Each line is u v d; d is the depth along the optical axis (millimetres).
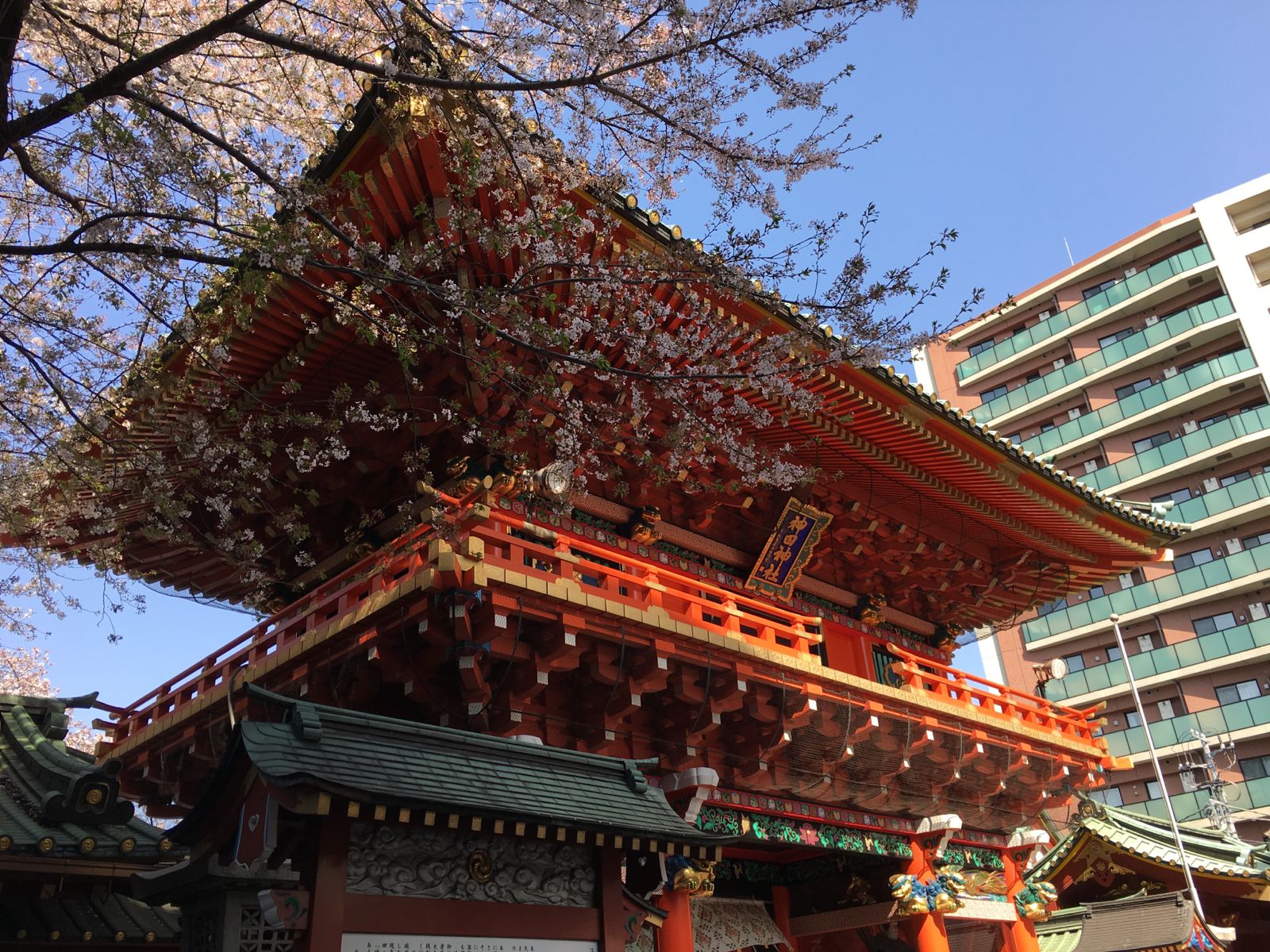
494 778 8977
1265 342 48969
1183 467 49812
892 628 21781
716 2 9258
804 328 10734
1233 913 27312
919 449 17703
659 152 10508
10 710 15062
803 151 10133
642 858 9977
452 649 11609
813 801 16094
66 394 11211
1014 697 23969
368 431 14547
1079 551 22562
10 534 13953
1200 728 45594
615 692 12797
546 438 13750
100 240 9867
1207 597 47375
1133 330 54531
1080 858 27781
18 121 8656
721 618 17266
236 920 7410
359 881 7809
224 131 12328
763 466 14828
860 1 9242
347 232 11070
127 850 11844
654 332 12492
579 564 12445
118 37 10305
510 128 10711
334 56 9555
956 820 17406
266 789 7410
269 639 13984
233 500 15156
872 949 19562
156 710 16188
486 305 10477
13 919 11414
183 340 11930
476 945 8234
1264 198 52156
